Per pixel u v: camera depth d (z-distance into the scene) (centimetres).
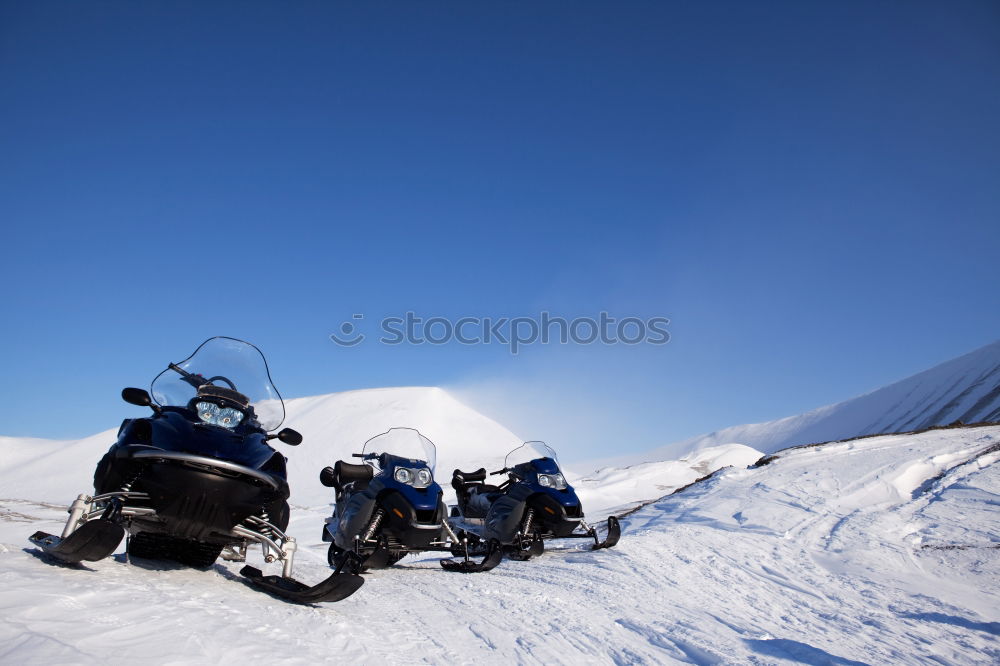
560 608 665
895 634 631
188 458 517
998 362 17838
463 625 577
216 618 436
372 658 432
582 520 1002
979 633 651
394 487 790
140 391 550
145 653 340
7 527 2209
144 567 567
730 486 1731
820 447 2095
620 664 494
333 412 10206
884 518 1291
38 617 360
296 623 479
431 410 10181
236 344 658
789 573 916
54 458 9675
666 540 1100
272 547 576
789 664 505
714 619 648
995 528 1173
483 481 1154
